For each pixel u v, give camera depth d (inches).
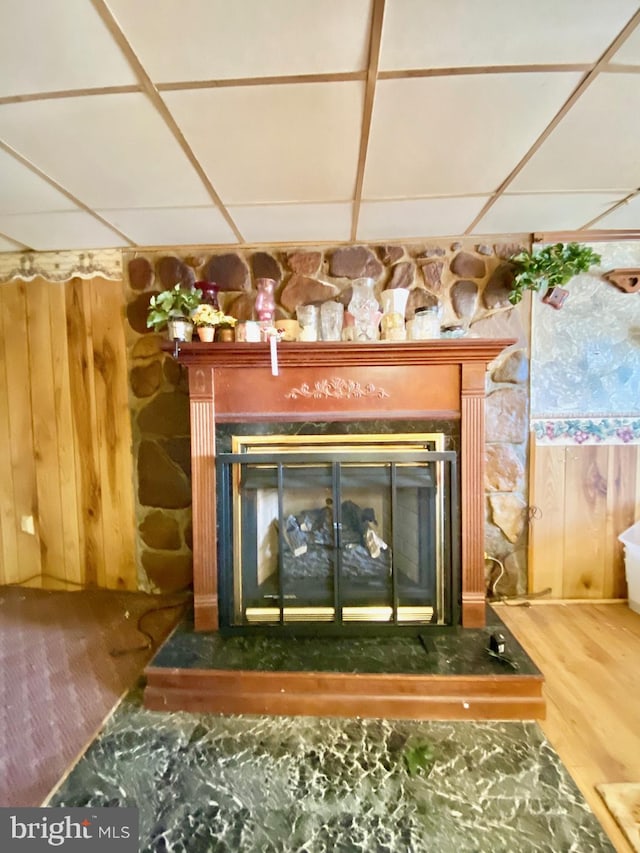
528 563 83.8
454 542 66.3
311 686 57.7
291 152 52.2
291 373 67.4
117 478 87.5
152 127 47.0
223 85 40.9
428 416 67.0
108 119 45.6
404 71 39.9
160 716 57.2
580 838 41.1
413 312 80.5
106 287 84.5
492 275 80.2
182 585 87.4
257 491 69.6
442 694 56.8
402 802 44.9
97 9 33.0
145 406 85.4
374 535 68.8
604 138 50.5
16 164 53.9
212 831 42.1
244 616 67.8
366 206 66.7
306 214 69.2
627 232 78.4
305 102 43.5
